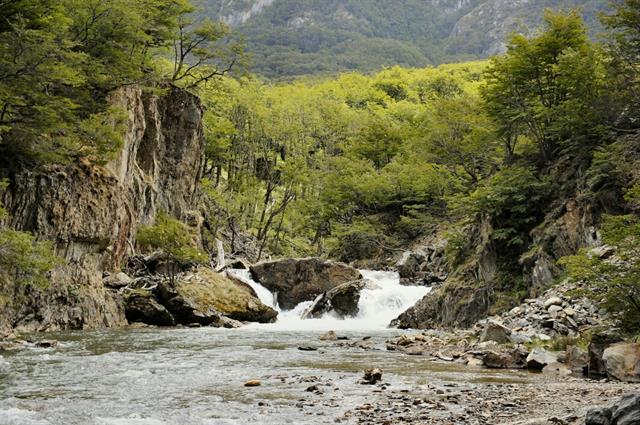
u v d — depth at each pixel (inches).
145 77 1766.7
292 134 3011.8
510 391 522.6
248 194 2738.7
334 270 1881.2
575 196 1206.9
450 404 463.5
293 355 816.9
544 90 1445.6
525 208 1272.1
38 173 1178.6
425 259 2037.4
